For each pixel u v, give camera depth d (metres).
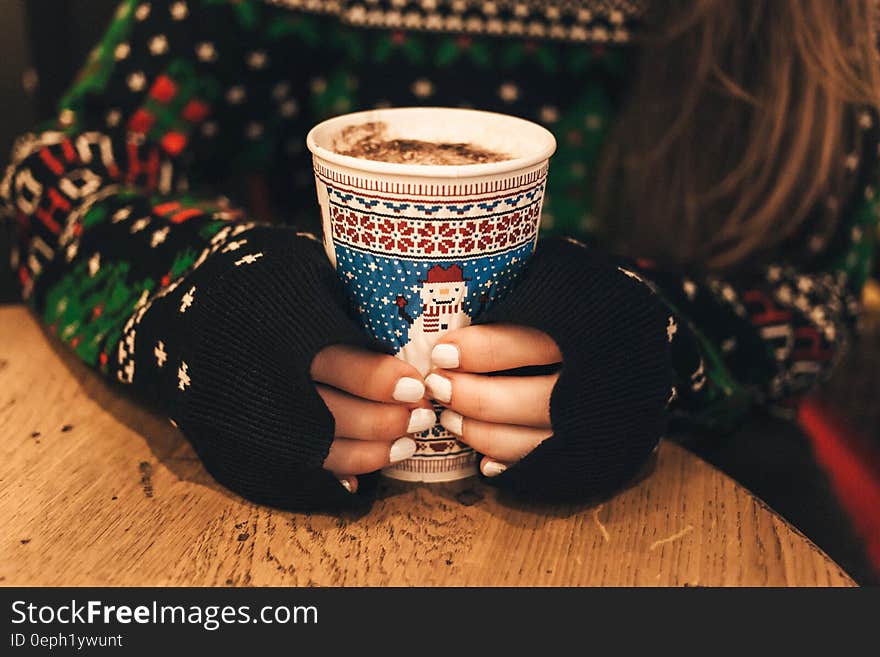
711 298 0.71
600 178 0.81
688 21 0.73
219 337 0.52
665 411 0.54
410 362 0.52
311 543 0.51
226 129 0.81
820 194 0.76
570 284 0.51
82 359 0.61
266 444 0.51
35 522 0.52
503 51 0.81
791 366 0.75
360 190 0.49
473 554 0.51
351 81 0.85
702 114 0.75
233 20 0.79
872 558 0.69
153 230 0.62
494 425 0.52
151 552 0.50
